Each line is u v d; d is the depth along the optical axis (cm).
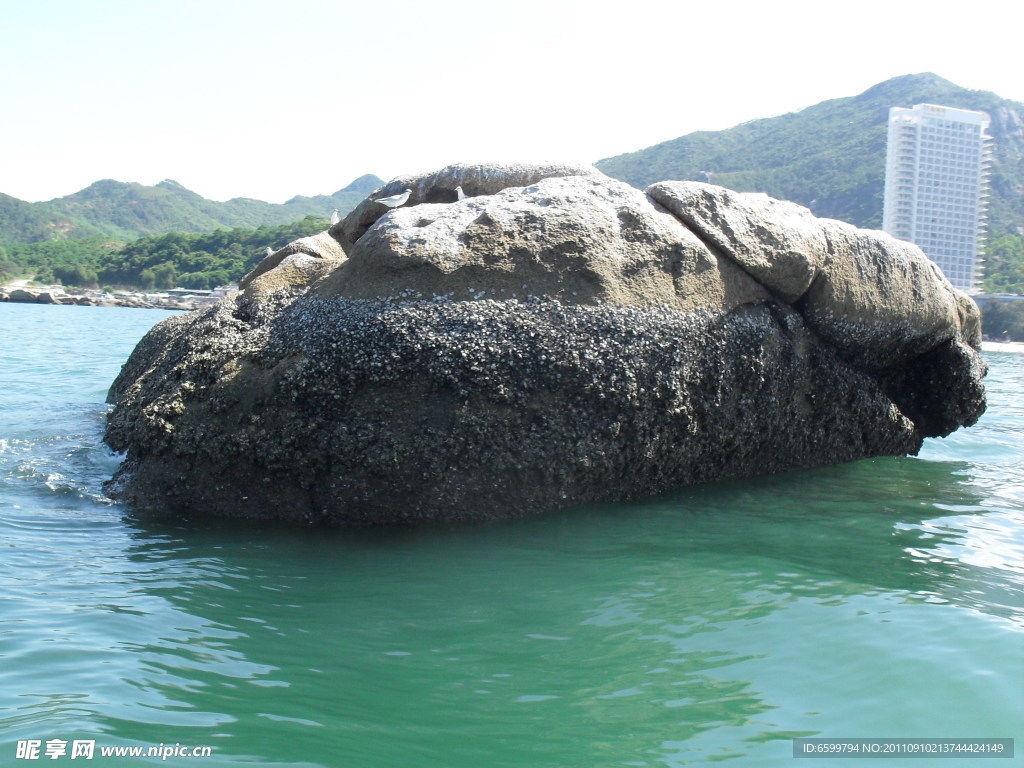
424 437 531
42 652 362
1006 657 368
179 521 554
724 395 618
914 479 713
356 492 540
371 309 550
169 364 683
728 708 329
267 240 10450
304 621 408
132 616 405
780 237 645
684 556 504
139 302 7988
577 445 556
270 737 303
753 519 580
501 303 549
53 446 738
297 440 543
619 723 318
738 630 400
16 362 1684
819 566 489
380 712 324
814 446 717
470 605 430
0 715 310
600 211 596
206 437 562
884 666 361
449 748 300
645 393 570
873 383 745
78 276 10894
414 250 557
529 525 553
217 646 378
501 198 617
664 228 602
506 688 345
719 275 621
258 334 597
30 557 483
